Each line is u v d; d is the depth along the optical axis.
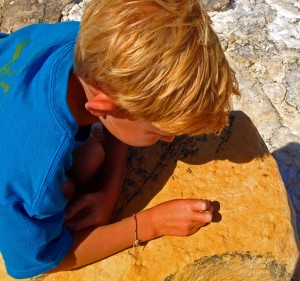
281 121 1.08
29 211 0.56
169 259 0.64
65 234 0.61
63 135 0.55
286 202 0.67
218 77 0.52
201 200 0.64
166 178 0.70
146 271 0.64
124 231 0.63
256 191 0.67
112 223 0.66
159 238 0.65
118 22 0.50
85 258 0.63
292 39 1.20
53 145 0.55
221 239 0.64
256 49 1.18
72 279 0.65
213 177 0.69
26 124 0.55
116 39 0.50
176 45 0.49
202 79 0.51
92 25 0.51
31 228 0.56
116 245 0.63
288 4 1.27
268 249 0.64
